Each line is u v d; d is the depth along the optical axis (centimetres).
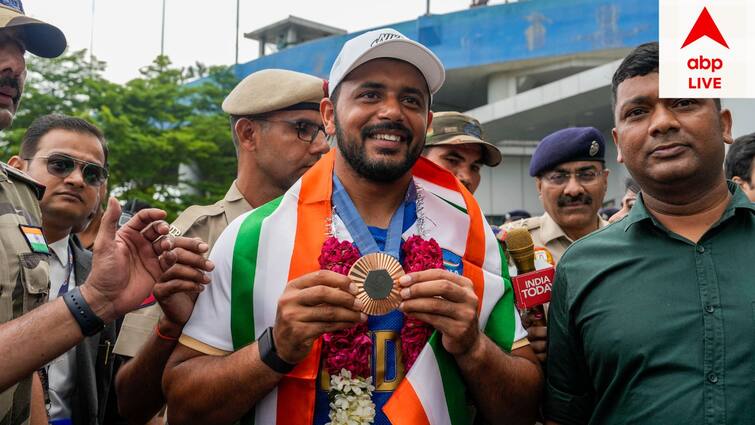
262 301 225
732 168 420
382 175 227
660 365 204
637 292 216
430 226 243
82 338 192
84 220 342
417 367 214
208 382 210
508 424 228
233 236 236
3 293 204
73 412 315
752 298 200
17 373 182
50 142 331
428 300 203
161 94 2155
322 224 234
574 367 236
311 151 334
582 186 364
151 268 210
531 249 270
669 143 212
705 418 195
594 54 2697
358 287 206
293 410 214
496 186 3100
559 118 2628
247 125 337
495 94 2952
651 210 229
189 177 2327
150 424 307
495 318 238
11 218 217
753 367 195
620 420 212
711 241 214
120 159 1981
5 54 225
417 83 231
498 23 2845
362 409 207
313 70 3356
